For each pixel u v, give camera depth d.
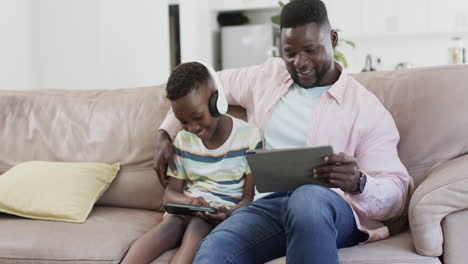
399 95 1.43
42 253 1.23
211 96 1.25
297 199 0.99
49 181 1.49
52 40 3.52
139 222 1.43
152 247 1.19
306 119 1.32
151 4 3.80
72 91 1.85
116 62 3.69
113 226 1.37
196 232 1.20
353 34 4.95
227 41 4.99
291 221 0.96
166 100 1.69
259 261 1.13
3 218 1.47
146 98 1.72
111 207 1.63
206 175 1.38
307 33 1.22
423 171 1.36
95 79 3.63
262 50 4.91
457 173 1.05
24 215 1.45
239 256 1.09
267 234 1.14
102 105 1.75
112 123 1.70
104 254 1.21
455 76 1.40
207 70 1.26
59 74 3.55
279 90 1.40
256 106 1.42
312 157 1.04
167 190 1.39
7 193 1.46
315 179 1.09
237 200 1.36
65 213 1.41
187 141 1.41
